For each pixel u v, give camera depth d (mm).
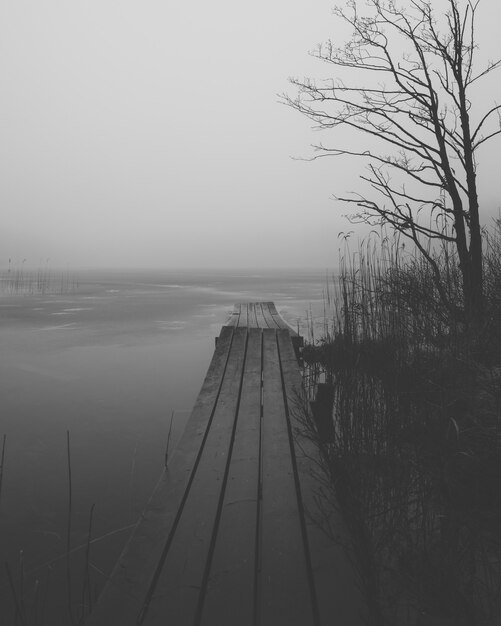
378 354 3807
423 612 1780
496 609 1784
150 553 1890
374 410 3191
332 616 1542
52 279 63656
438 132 5684
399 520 2133
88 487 3771
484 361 3838
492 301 4719
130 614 1552
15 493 3650
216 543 1977
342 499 2350
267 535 2045
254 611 1578
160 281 59469
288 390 4480
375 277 4961
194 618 1526
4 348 10508
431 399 3215
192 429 3482
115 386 7199
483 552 1928
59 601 2402
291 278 77062
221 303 23609
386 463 2609
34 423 5434
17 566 2746
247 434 3377
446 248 4898
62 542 2988
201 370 8352
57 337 12180
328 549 1920
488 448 2650
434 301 4684
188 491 2479
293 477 2650
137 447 4680
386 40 5879
